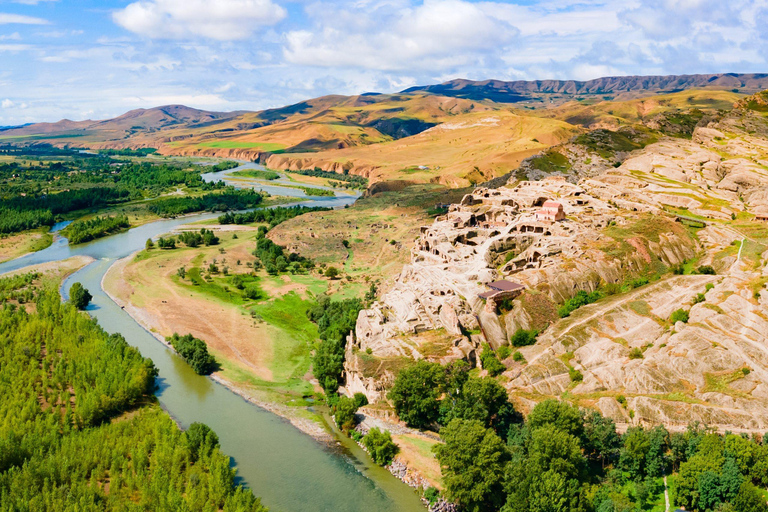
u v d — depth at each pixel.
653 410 129.00
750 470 108.81
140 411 151.62
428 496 122.31
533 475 110.00
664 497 111.31
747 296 154.12
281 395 170.12
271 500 122.12
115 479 118.19
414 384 144.00
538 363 152.25
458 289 186.38
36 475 116.44
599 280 187.50
